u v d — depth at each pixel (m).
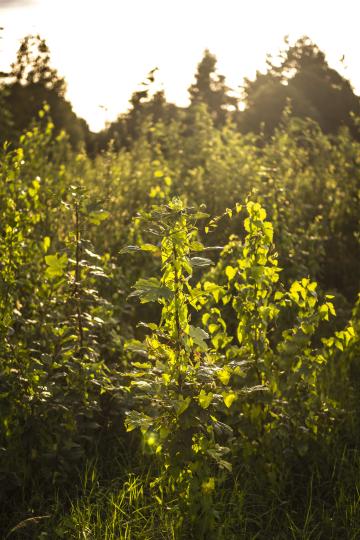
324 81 22.33
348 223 8.81
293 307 5.16
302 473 4.34
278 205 7.45
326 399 4.47
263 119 23.83
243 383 4.15
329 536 3.86
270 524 3.93
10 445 4.03
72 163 9.42
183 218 3.64
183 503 3.63
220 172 8.77
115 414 4.62
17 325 4.76
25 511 3.93
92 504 3.89
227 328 5.62
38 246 5.22
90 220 4.51
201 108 10.92
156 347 3.66
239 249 5.17
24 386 4.13
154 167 9.16
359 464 4.29
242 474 4.20
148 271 6.24
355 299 7.52
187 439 3.50
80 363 4.15
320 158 10.21
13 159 5.26
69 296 4.54
